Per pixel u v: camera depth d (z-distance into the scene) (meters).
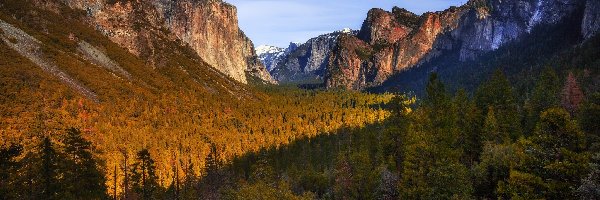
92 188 49.56
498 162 38.66
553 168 25.39
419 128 55.16
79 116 125.81
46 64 157.38
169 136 139.00
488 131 55.09
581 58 157.00
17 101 112.62
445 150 43.16
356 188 52.12
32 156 44.94
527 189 26.73
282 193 51.25
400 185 43.03
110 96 157.38
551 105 66.00
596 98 44.28
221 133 158.62
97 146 106.50
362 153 57.47
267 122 186.75
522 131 62.09
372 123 176.50
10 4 197.25
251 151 138.88
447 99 68.00
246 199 50.88
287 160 128.38
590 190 22.67
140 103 164.38
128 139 124.12
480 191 38.72
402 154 58.06
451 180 36.34
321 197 67.06
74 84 152.75
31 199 42.28
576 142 26.02
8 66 133.62
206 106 191.25
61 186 45.38
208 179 98.06
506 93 72.56
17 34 168.25
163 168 113.75
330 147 128.88
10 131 95.62
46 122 108.44
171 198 90.69
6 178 42.53
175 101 184.75
